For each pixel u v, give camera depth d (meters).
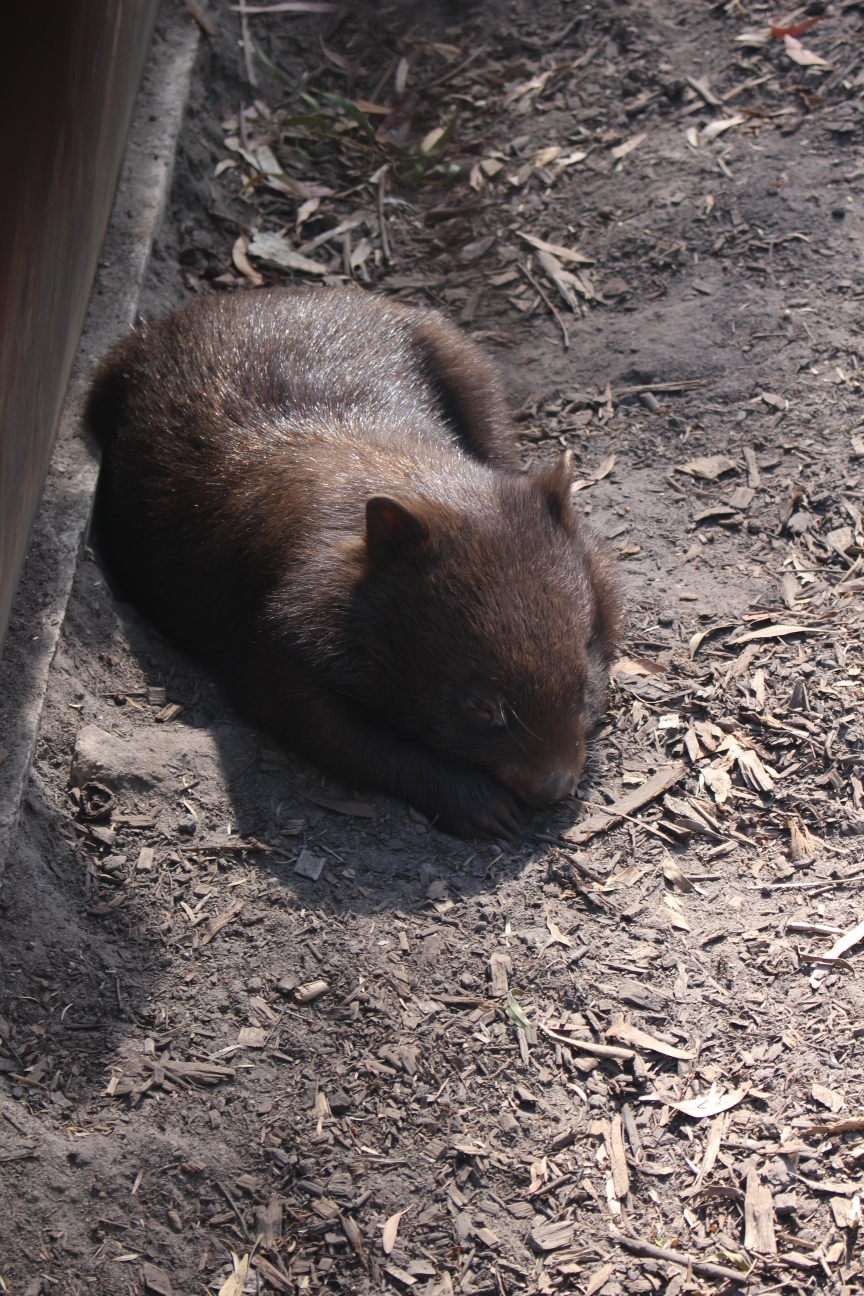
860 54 3.36
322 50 3.58
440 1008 2.63
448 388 3.05
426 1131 2.57
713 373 3.12
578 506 3.04
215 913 2.67
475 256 3.35
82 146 2.96
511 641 2.71
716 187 3.29
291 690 2.78
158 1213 2.52
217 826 2.73
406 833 2.75
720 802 2.76
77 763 2.73
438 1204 2.54
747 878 2.71
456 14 3.62
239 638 2.86
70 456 2.96
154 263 3.24
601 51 3.50
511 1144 2.56
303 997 2.63
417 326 3.07
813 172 3.27
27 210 2.73
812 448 3.03
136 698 2.83
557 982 2.64
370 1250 2.52
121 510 2.95
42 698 2.74
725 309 3.18
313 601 2.77
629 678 2.86
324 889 2.70
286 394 2.94
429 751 2.78
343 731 2.78
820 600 2.90
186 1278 2.50
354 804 2.77
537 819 2.77
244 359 2.97
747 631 2.89
